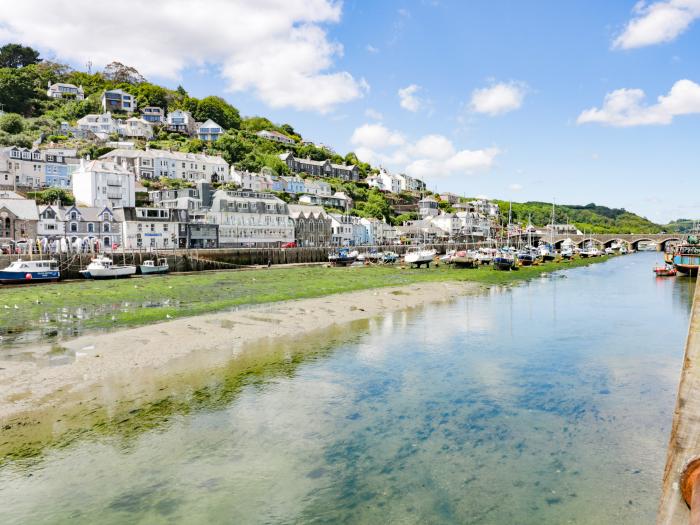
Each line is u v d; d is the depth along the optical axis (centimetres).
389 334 2456
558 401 1524
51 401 1487
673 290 4625
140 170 10462
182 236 8244
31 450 1180
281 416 1391
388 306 3394
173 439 1243
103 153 11169
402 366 1888
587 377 1770
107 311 3150
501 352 2117
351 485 1043
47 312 3120
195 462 1130
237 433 1280
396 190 17975
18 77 13700
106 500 980
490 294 4212
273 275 5894
